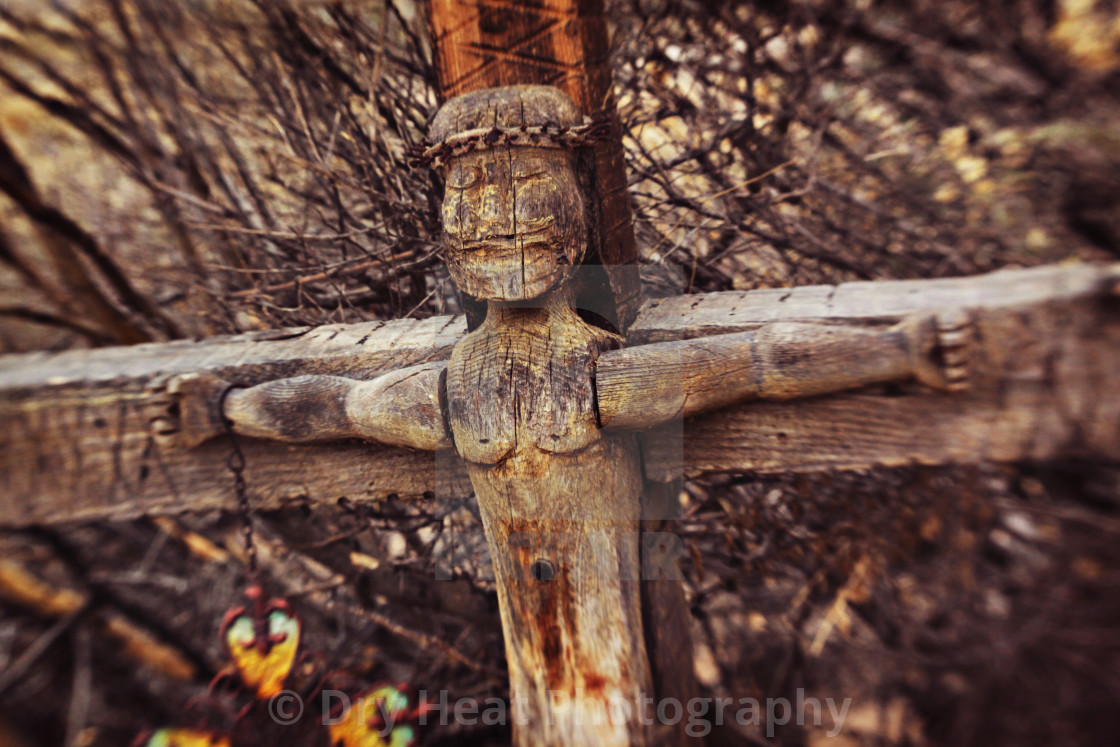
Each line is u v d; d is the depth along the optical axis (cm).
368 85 242
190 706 181
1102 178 245
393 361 179
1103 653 271
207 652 328
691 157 229
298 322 260
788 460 162
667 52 250
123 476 187
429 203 226
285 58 249
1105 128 245
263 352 189
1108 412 132
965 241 262
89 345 329
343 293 243
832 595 280
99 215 313
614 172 159
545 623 153
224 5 250
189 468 186
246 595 181
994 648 275
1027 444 140
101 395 182
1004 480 261
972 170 258
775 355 146
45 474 186
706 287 240
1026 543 284
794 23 242
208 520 313
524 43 154
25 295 329
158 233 313
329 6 237
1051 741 274
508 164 138
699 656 321
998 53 252
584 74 154
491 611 259
